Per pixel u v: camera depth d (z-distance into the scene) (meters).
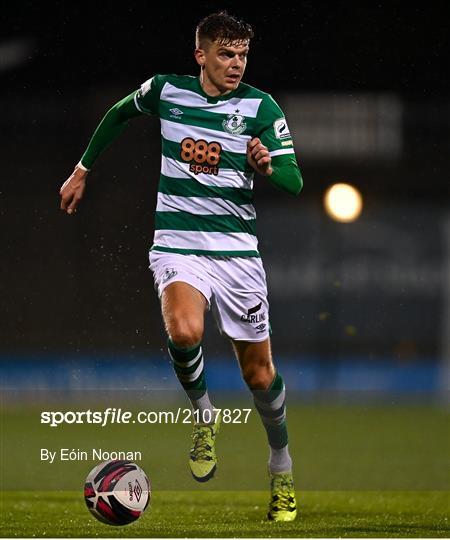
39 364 50.47
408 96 54.28
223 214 18.36
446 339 52.00
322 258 52.25
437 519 19.55
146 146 50.44
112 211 50.78
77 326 50.88
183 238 18.39
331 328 51.91
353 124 54.06
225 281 18.48
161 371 48.91
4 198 52.34
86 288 50.97
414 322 52.00
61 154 53.06
